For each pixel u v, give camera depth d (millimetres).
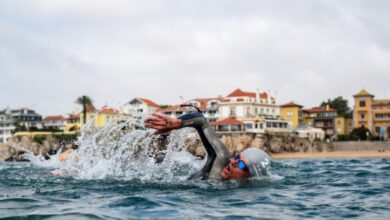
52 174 12352
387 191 8617
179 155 13000
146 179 10539
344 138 95625
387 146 83625
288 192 8461
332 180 10672
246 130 87438
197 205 7020
